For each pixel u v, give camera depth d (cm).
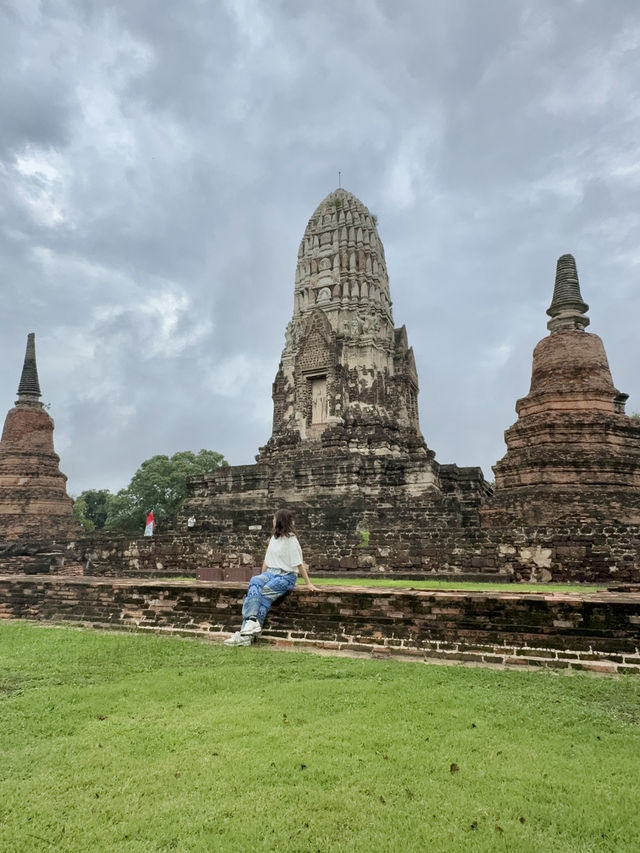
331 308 3850
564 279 2597
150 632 1158
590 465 2148
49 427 3916
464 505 2389
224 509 3164
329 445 3447
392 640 952
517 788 477
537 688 726
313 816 440
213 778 502
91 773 516
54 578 1395
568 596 896
